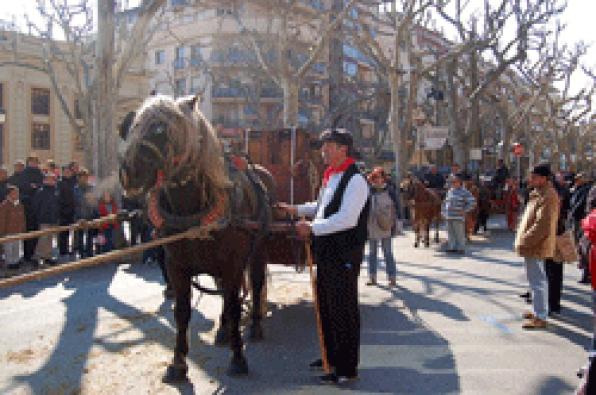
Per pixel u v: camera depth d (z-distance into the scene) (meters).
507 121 32.69
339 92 26.77
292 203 8.05
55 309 7.61
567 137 46.88
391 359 5.68
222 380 5.02
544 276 6.88
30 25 24.23
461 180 13.99
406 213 21.42
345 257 4.72
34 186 11.80
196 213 4.61
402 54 36.50
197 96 4.65
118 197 12.94
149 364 5.40
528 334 6.62
